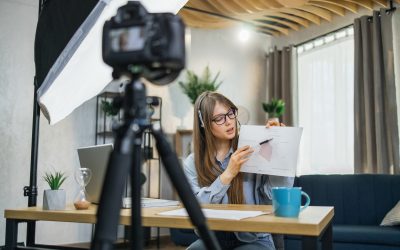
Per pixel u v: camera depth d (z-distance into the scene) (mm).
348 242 3018
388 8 4371
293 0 4332
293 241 3166
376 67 4277
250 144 1432
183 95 5164
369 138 4285
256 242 1417
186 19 4832
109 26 625
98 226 546
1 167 3965
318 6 4742
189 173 1694
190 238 3479
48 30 1744
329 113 5000
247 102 5668
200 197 1470
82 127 4480
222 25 5098
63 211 1375
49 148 4238
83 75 1757
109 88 4648
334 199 3645
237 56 5668
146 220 1105
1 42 4070
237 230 985
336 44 4961
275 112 5059
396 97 4281
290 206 1042
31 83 4203
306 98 5277
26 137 4125
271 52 5609
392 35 4293
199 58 5352
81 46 1608
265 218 1017
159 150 660
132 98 620
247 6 4602
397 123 4137
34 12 4293
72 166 4363
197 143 1662
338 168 4840
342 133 4840
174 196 4863
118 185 562
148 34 596
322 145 5043
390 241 2875
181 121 5105
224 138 1618
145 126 626
